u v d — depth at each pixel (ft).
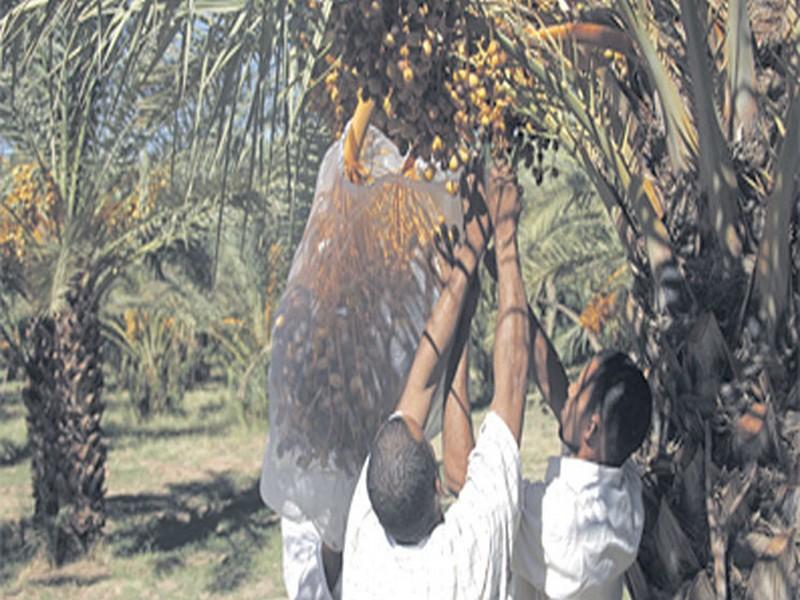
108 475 52.60
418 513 6.42
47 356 36.40
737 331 8.17
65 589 32.76
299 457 7.93
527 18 8.27
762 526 8.05
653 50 7.98
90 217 32.58
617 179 9.00
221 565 34.65
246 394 66.08
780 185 7.68
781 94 8.27
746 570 8.09
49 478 36.60
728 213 8.14
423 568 6.40
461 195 7.14
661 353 8.46
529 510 7.11
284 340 7.93
